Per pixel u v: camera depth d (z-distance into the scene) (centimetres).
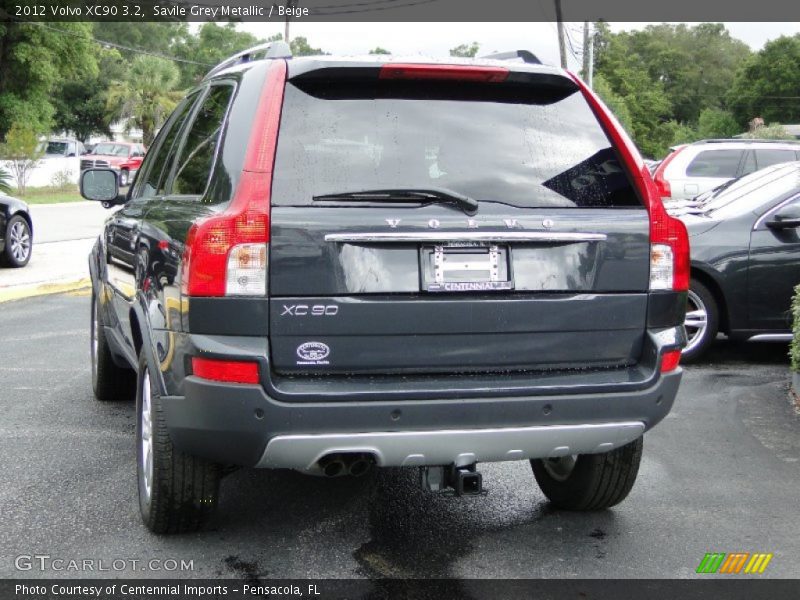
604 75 9488
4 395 678
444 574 385
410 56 388
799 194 785
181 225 375
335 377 351
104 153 4053
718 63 12794
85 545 408
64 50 3925
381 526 438
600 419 369
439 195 356
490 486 501
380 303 349
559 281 368
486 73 383
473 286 357
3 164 3428
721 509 466
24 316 1021
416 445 352
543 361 370
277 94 364
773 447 570
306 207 346
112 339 574
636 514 459
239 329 342
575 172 381
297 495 480
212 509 406
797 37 9088
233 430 344
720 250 775
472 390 350
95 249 663
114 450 547
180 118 508
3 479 493
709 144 1525
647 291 380
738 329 784
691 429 608
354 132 367
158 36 8106
